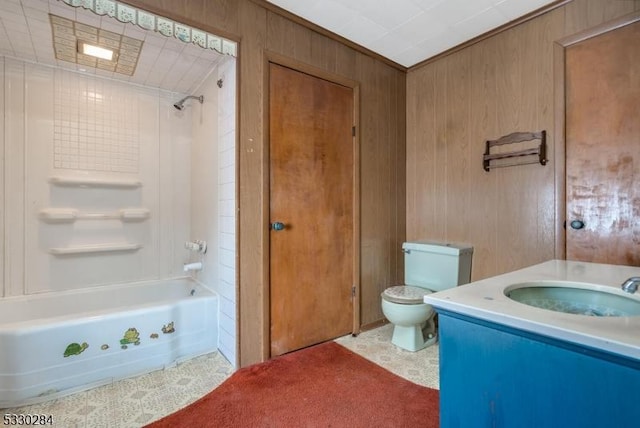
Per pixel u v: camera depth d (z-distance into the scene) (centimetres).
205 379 189
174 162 292
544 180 210
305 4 206
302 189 229
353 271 257
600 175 187
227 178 215
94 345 185
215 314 229
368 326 267
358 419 151
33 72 231
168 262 289
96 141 256
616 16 180
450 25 227
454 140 260
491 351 80
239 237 202
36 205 232
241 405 162
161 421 150
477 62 245
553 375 69
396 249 288
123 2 162
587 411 64
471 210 249
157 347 204
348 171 254
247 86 203
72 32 192
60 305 236
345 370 198
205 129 260
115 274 265
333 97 245
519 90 221
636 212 175
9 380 163
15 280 225
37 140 232
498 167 233
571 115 198
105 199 260
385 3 203
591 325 68
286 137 221
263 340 210
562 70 201
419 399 167
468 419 84
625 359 59
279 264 219
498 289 102
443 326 91
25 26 186
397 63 283
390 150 284
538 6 206
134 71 247
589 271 134
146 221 279
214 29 189
